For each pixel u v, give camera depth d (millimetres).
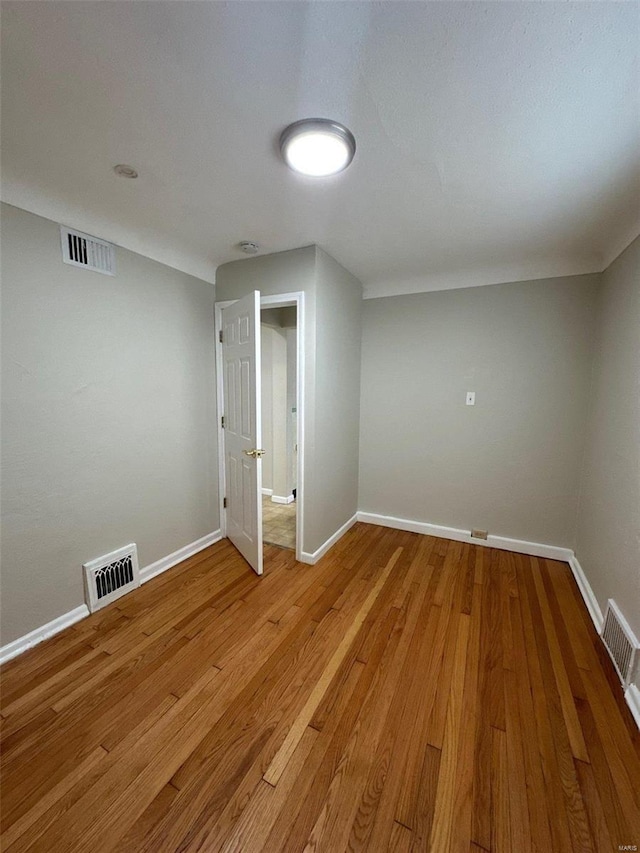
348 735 1326
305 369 2447
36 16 884
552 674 1622
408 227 2045
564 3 833
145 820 1062
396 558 2715
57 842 1011
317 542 2664
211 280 2781
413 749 1274
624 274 1988
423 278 2939
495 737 1322
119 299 2105
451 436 3002
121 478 2186
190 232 2143
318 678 1588
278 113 1198
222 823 1057
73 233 1842
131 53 982
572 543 2666
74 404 1910
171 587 2301
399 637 1852
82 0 843
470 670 1640
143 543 2352
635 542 1602
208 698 1480
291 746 1284
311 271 2346
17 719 1379
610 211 1813
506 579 2424
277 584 2344
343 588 2303
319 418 2555
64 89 1100
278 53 977
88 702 1456
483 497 2932
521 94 1100
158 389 2396
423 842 1014
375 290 3154
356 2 840
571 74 1021
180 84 1080
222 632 1881
